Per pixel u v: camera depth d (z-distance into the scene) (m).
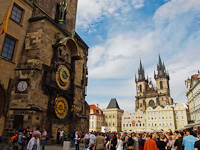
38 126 18.91
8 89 19.38
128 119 128.62
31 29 22.64
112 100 143.50
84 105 36.75
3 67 19.34
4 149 14.36
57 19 29.42
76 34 35.72
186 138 8.82
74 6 35.69
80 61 31.55
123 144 12.12
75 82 29.05
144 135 17.17
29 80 19.48
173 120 111.12
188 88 87.44
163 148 11.54
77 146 17.81
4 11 20.16
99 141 12.14
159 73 161.88
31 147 9.87
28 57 21.03
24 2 22.94
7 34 20.27
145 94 157.25
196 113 70.31
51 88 21.58
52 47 23.50
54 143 20.97
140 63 176.75
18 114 18.48
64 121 23.77
